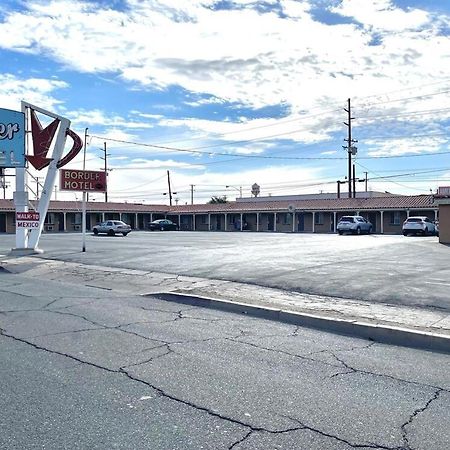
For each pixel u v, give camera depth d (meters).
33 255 21.47
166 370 6.04
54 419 4.58
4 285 13.48
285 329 8.56
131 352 6.81
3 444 4.08
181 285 13.01
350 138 57.59
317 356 6.81
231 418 4.64
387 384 5.67
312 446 4.10
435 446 4.13
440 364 6.54
